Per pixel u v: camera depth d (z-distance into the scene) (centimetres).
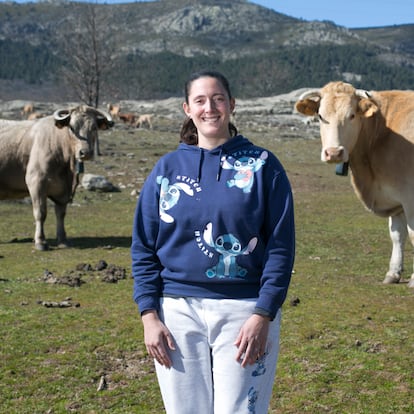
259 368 312
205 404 318
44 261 1037
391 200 821
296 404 502
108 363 583
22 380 546
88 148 1145
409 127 784
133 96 12962
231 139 325
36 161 1155
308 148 3155
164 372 322
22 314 720
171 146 2980
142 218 330
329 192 1939
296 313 716
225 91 327
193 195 317
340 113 775
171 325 319
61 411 493
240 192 314
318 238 1232
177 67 18100
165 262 323
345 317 702
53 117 1173
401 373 552
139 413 491
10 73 17850
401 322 685
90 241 1226
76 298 789
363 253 1095
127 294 808
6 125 1206
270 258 313
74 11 3322
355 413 486
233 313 312
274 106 5569
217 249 313
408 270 959
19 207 1606
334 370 562
